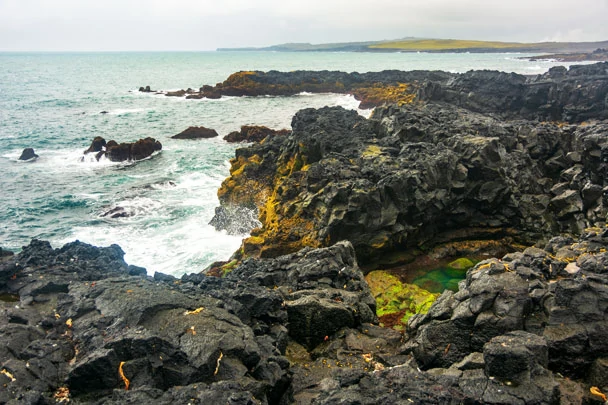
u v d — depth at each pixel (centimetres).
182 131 6775
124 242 3180
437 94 6525
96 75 19075
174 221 3534
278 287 1902
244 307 1524
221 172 4781
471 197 3058
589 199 2917
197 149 5847
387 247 2803
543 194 3281
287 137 4281
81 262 1938
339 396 1088
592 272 1535
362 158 3241
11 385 1090
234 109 9412
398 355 1521
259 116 8500
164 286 1627
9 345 1257
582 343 1295
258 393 1161
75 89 13012
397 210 2769
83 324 1363
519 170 3378
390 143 3578
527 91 6059
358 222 2712
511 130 3959
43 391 1102
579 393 1189
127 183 4416
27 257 1938
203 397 1028
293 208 3045
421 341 1504
